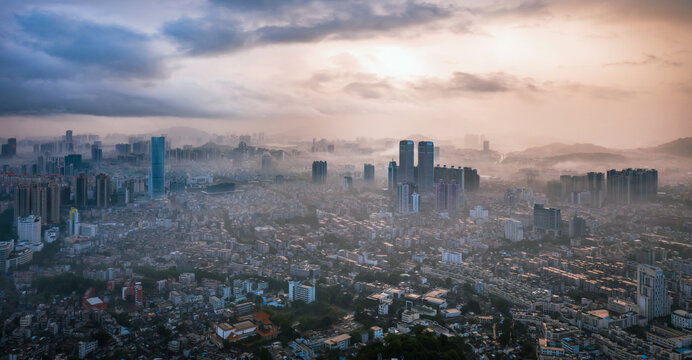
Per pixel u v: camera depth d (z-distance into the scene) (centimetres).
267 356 15212
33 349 15862
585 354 15262
